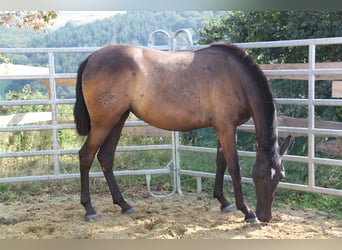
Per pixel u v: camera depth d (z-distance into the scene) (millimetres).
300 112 6734
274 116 4066
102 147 4789
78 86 4566
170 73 4395
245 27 7855
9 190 5711
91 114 4477
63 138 7059
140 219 4594
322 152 5996
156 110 4426
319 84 6730
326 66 5230
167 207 5031
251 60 4234
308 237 3932
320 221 4430
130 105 4465
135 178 6027
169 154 6723
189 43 5590
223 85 4301
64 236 4027
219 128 4359
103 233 4117
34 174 5922
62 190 5785
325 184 5484
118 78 4363
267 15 7457
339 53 6949
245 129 5410
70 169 6309
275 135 4055
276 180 3977
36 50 5320
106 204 5199
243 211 4391
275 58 7621
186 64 4426
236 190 4371
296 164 6137
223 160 4680
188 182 6012
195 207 5016
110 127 4480
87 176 4570
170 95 4379
